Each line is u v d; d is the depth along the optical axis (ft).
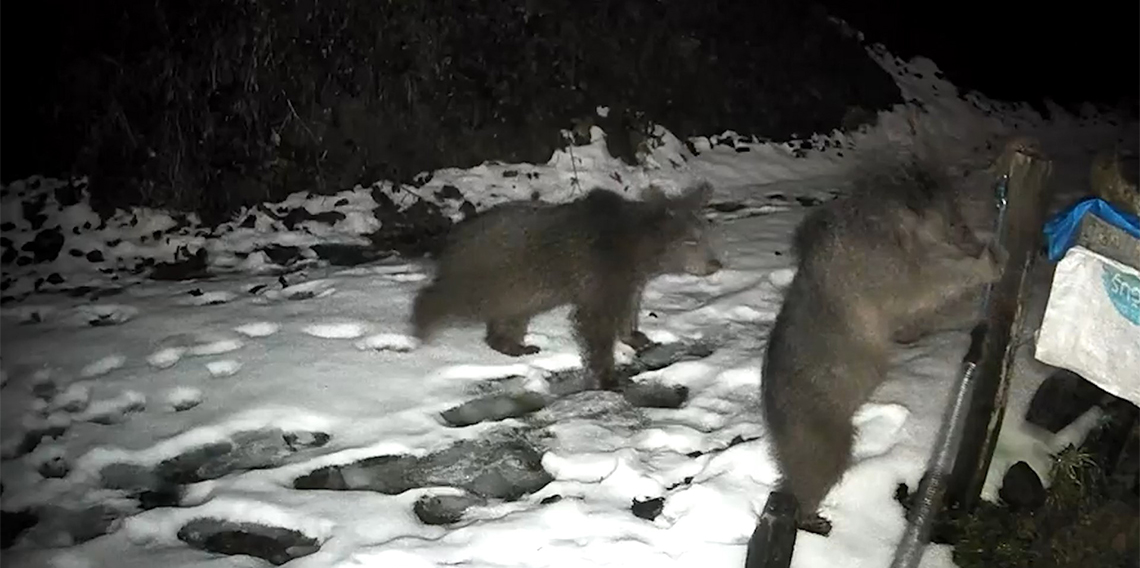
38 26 22.20
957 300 10.62
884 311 10.42
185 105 21.88
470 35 24.50
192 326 16.21
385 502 11.94
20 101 21.89
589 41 26.17
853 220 10.55
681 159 26.48
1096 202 8.95
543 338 15.80
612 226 14.12
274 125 22.35
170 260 19.72
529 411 13.94
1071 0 40.93
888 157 29.48
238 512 11.77
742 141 28.17
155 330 16.06
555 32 25.68
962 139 33.32
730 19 29.58
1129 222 8.71
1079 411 11.97
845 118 30.71
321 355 15.21
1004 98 38.29
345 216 21.66
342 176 22.58
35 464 12.82
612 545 10.98
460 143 23.86
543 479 12.51
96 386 14.37
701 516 11.38
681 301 17.39
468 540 11.13
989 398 10.61
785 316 10.81
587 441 13.14
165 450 13.00
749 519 11.33
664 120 27.20
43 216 20.59
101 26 22.26
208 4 22.43
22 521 11.77
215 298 17.43
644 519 11.55
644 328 16.31
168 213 20.99
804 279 10.71
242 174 21.76
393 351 15.35
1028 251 10.06
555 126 25.04
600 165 25.05
